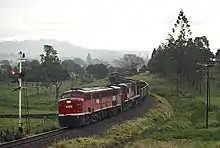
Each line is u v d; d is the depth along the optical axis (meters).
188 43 139.62
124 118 52.44
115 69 198.00
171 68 135.38
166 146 33.41
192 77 132.50
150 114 60.69
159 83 131.62
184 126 54.84
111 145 34.34
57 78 127.25
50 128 44.12
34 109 86.00
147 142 36.12
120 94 59.78
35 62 146.38
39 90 122.25
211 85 131.62
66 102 42.62
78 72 192.12
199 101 95.75
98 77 181.50
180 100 99.56
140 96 78.75
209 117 70.38
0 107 86.75
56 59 129.00
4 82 145.12
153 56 168.25
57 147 30.02
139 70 177.88
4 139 36.12
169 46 144.50
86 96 44.16
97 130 40.72
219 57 149.12
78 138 33.81
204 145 33.44
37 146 30.12
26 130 43.44
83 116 43.00
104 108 50.53
